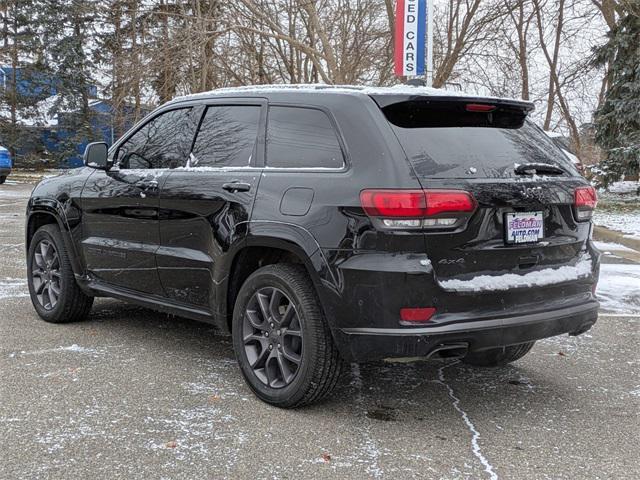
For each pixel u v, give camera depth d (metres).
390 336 3.53
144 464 3.29
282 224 3.92
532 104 4.28
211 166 4.59
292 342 4.01
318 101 4.10
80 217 5.54
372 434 3.72
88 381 4.42
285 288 3.95
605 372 4.94
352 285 3.61
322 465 3.33
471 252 3.63
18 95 35.56
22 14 34.84
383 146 3.67
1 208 15.98
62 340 5.38
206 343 5.39
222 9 16.33
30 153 36.28
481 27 16.94
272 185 4.08
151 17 15.95
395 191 3.52
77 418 3.82
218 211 4.34
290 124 4.21
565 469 3.35
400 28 11.48
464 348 3.62
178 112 5.07
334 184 3.76
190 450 3.45
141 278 5.05
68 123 36.25
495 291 3.67
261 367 4.17
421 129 3.84
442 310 3.56
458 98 3.92
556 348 5.55
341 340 3.69
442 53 18.02
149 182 4.92
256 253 4.30
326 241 3.70
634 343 5.71
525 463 3.41
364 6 19.52
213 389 4.35
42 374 4.53
